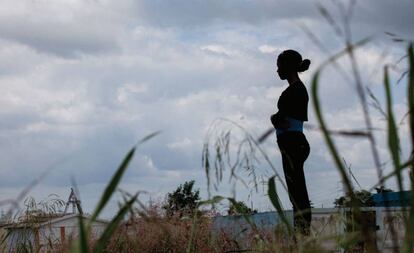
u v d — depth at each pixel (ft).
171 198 20.49
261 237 12.72
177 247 18.92
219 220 19.74
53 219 23.56
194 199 20.44
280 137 21.33
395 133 5.91
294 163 20.90
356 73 5.53
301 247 8.92
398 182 5.97
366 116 5.57
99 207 6.08
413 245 5.92
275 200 9.16
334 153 5.55
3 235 21.99
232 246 18.29
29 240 22.44
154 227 17.66
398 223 10.91
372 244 6.15
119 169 6.12
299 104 21.39
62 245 22.25
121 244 16.62
